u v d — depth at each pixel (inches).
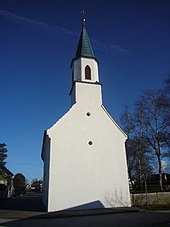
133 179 1375.5
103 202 738.8
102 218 542.0
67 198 715.4
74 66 930.1
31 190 3663.9
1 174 1648.6
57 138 763.4
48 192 709.3
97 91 871.1
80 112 820.0
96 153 784.3
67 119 796.0
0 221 533.0
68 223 483.2
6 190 1624.0
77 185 734.5
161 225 426.3
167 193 873.5
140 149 1273.4
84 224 462.9
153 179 1691.7
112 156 794.2
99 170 767.7
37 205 948.0
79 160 761.6
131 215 577.3
